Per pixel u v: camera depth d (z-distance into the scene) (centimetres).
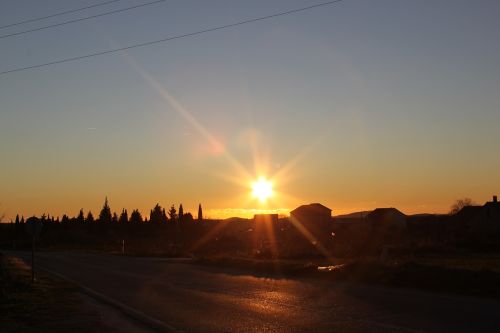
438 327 1141
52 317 1424
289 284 2153
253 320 1319
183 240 8681
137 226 12444
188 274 2822
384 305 1482
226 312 1461
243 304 1602
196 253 5691
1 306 1578
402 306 1453
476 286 1742
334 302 1577
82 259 4806
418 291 1788
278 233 8625
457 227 7256
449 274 1923
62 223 13912
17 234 11981
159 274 2878
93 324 1323
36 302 1689
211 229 10569
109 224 13062
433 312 1337
